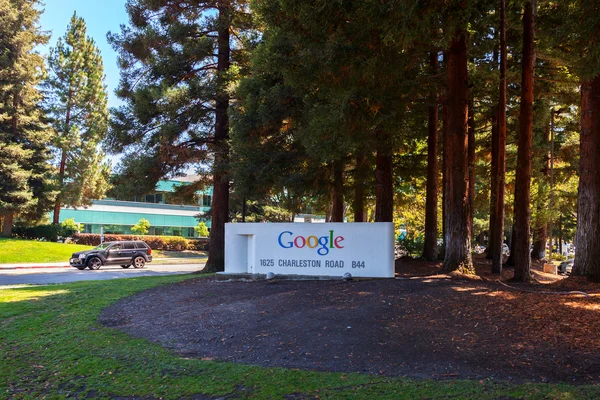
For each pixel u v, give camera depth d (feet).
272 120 47.26
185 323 27.84
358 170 58.23
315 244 40.45
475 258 77.82
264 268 42.24
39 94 125.49
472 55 57.93
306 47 29.84
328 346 21.76
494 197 72.02
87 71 137.49
